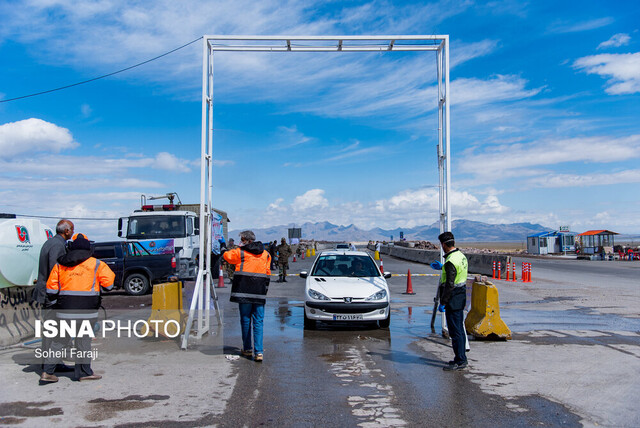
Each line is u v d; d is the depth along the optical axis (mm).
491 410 5035
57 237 6715
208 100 9258
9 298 7965
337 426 4590
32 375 6242
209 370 6559
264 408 5062
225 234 26703
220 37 9062
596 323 10430
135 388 5723
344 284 9977
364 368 6711
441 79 9570
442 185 9367
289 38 9172
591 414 4930
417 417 4828
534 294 15977
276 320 11039
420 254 38906
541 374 6414
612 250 44438
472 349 7914
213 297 9656
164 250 16266
